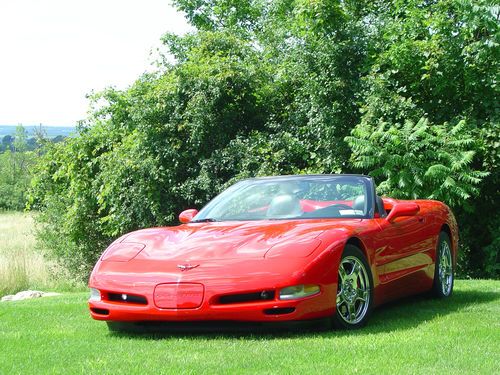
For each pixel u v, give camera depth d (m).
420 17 14.02
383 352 4.23
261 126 16.14
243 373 3.78
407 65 13.84
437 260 7.07
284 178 6.62
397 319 5.73
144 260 5.30
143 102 15.68
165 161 15.62
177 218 15.97
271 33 17.45
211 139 15.54
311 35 14.70
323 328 5.11
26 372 3.96
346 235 5.35
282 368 3.86
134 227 16.59
